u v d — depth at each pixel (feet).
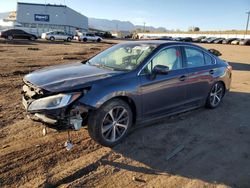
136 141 17.20
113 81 15.96
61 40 152.25
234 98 27.73
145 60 17.67
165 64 18.84
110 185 13.05
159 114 18.76
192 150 16.60
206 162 15.40
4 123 18.78
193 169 14.67
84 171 13.97
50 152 15.43
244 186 13.46
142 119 17.76
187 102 20.59
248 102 26.53
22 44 99.81
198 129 19.47
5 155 14.89
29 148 15.70
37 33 216.33
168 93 18.75
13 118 19.69
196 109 23.26
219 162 15.47
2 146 15.79
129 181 13.41
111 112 15.90
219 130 19.54
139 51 18.74
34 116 15.19
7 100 23.68
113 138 16.28
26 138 16.83
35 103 14.84
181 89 19.69
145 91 17.21
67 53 68.74
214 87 23.24
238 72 46.32
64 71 17.04
